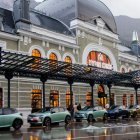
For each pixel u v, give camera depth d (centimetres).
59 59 3662
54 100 3588
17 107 3125
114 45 4662
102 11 4612
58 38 3688
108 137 1703
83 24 4056
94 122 2922
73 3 4244
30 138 1667
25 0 3397
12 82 3106
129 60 5000
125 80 3853
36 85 3366
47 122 2472
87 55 4109
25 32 3244
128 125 2534
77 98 3872
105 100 4366
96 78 3403
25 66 2516
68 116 2705
